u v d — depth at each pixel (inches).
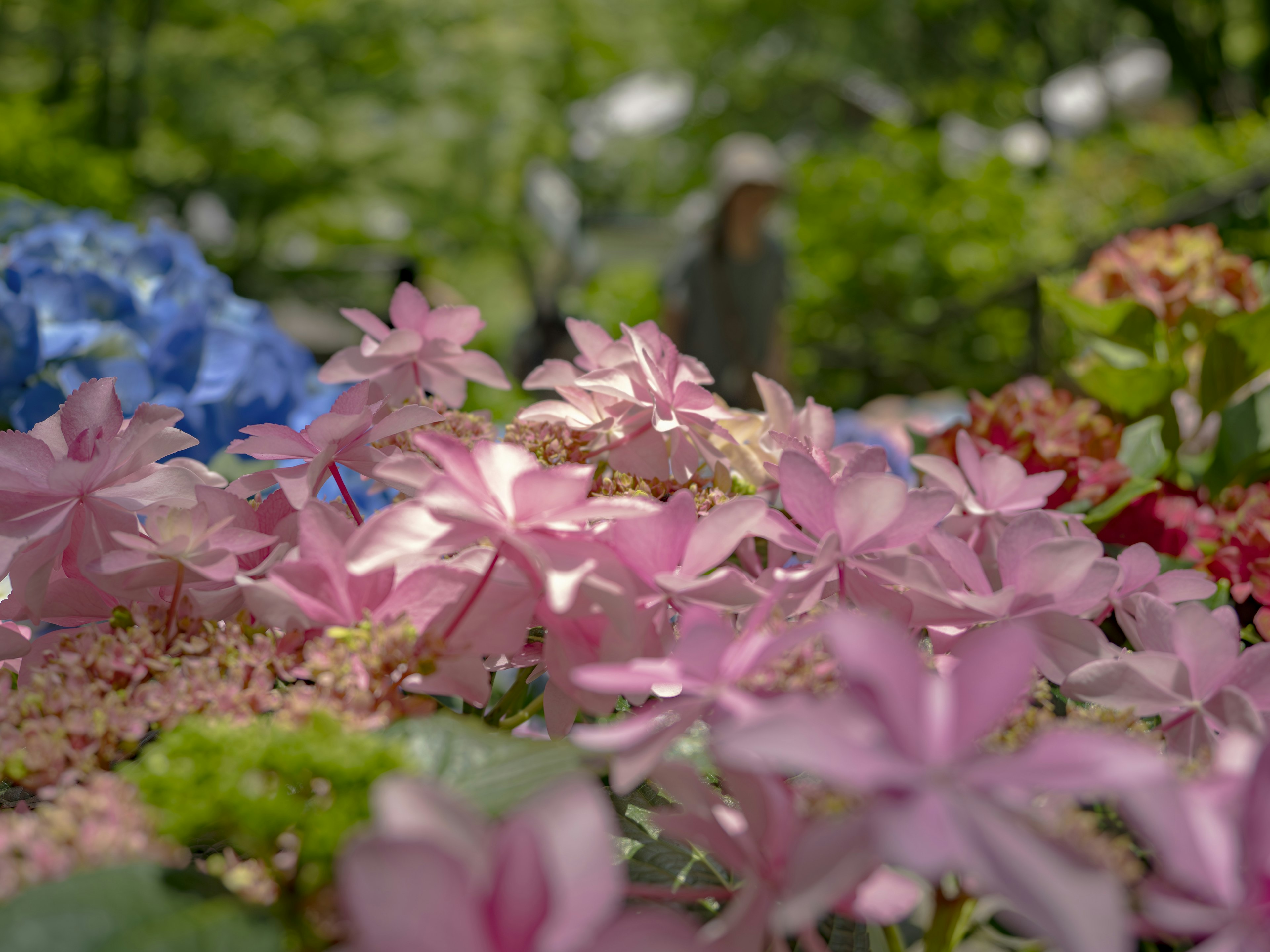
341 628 18.8
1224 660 19.1
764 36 497.0
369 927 10.6
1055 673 20.8
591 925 11.1
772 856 14.9
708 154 499.8
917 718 12.4
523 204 307.9
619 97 490.3
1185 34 406.9
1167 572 27.8
